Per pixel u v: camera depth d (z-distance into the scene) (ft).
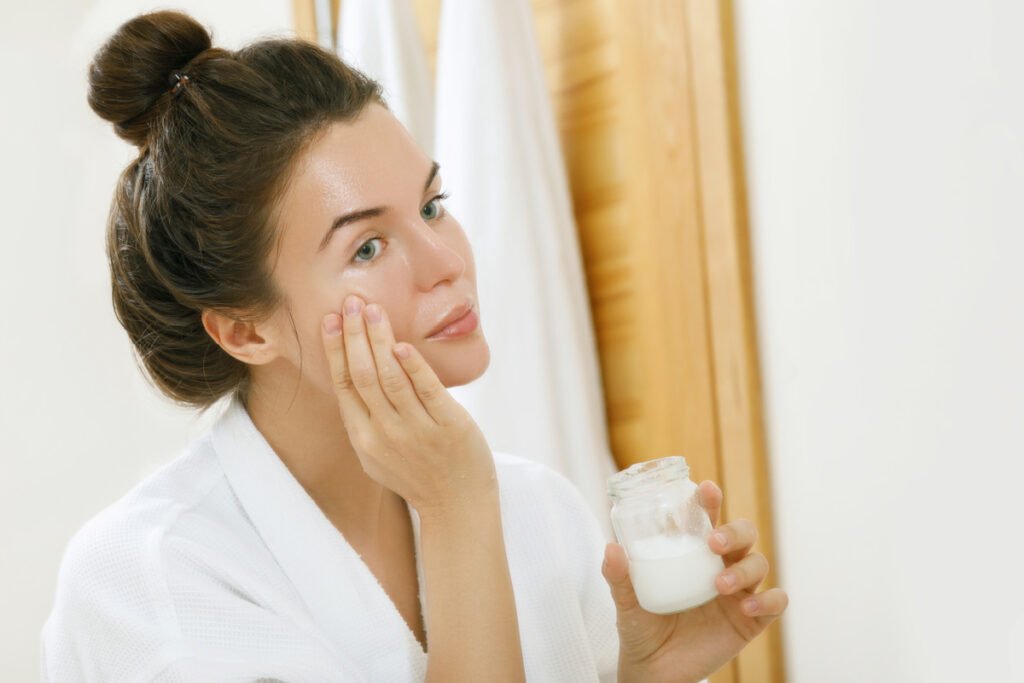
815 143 4.18
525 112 4.94
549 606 3.43
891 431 3.99
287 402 3.16
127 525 3.00
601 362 5.35
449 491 2.86
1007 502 3.53
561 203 5.05
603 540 3.68
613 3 4.95
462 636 2.84
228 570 3.00
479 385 4.95
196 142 2.90
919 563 3.92
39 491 7.62
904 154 3.79
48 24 7.43
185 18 3.03
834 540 4.33
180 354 3.20
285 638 2.93
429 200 3.05
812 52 4.13
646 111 4.86
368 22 5.41
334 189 2.83
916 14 3.68
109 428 7.52
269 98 2.85
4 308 7.59
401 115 5.35
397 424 2.81
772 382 4.54
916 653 3.97
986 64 3.43
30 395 7.60
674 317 4.88
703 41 4.53
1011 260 3.42
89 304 7.50
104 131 7.39
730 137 4.49
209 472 3.25
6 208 7.54
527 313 4.89
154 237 3.02
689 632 3.05
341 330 2.85
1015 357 3.45
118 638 2.85
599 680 3.48
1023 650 3.52
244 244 2.89
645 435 5.18
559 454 4.90
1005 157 3.41
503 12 4.91
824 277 4.22
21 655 7.63
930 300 3.76
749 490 4.61
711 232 4.62
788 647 4.60
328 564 3.12
